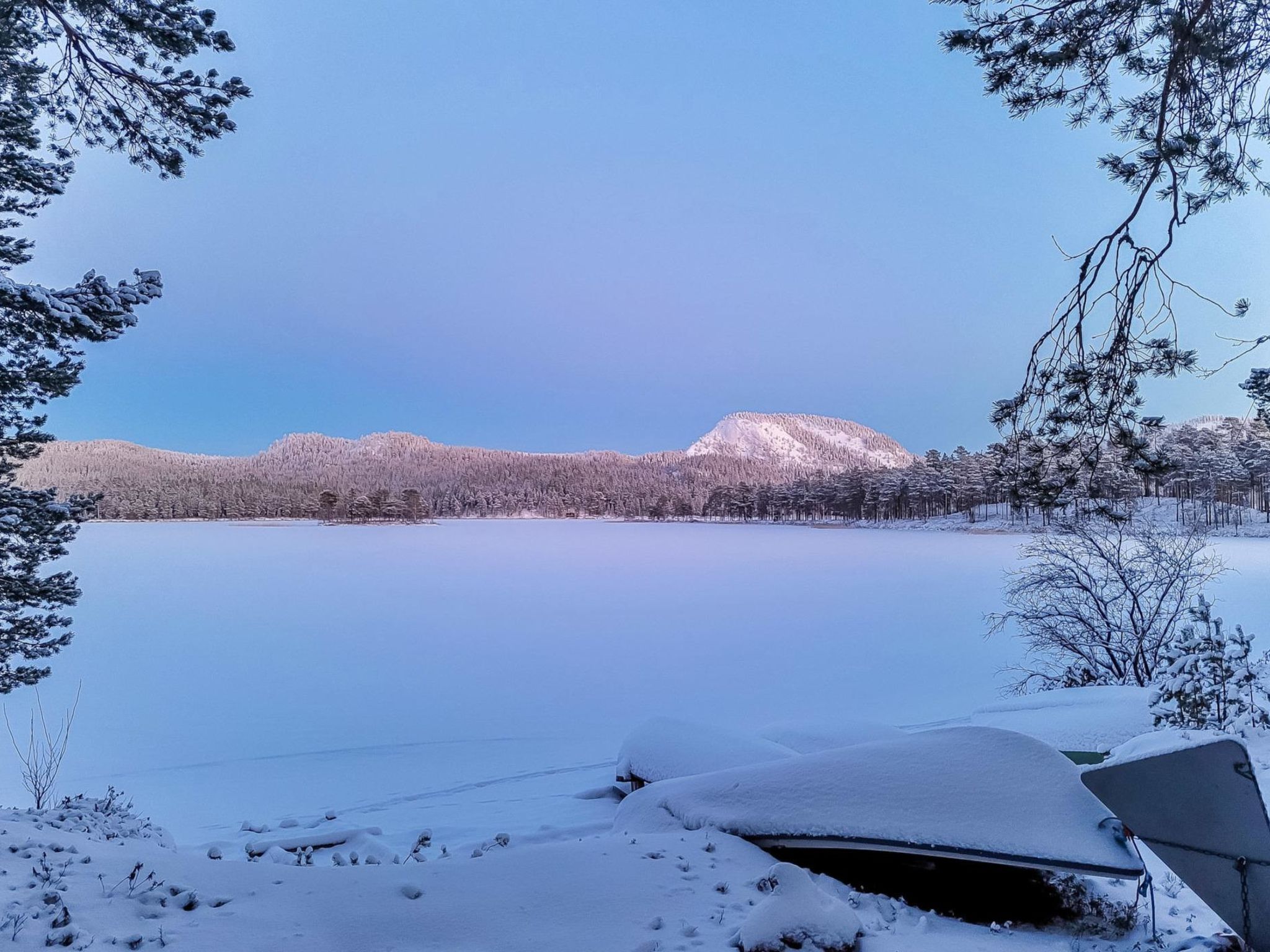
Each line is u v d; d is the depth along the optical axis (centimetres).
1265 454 6041
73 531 696
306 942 339
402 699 1812
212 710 1703
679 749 766
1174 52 309
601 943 347
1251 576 3703
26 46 461
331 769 1212
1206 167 327
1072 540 1285
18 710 1720
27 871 381
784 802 497
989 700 1656
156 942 326
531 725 1553
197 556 6881
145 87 469
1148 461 338
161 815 962
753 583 4553
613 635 2750
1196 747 368
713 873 434
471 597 3959
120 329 462
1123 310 340
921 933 388
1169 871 515
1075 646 1321
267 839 627
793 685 1889
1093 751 680
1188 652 777
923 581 4531
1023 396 371
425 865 441
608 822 668
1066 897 428
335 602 3766
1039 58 341
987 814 442
